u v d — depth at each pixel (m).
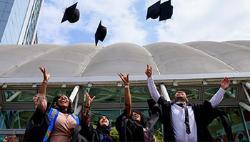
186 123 4.55
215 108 4.75
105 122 5.25
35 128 4.30
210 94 10.19
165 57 12.08
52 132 4.33
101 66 10.88
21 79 9.70
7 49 14.31
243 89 9.59
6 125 10.20
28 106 10.46
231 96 10.33
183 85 9.92
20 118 10.32
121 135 4.74
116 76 9.69
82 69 11.23
